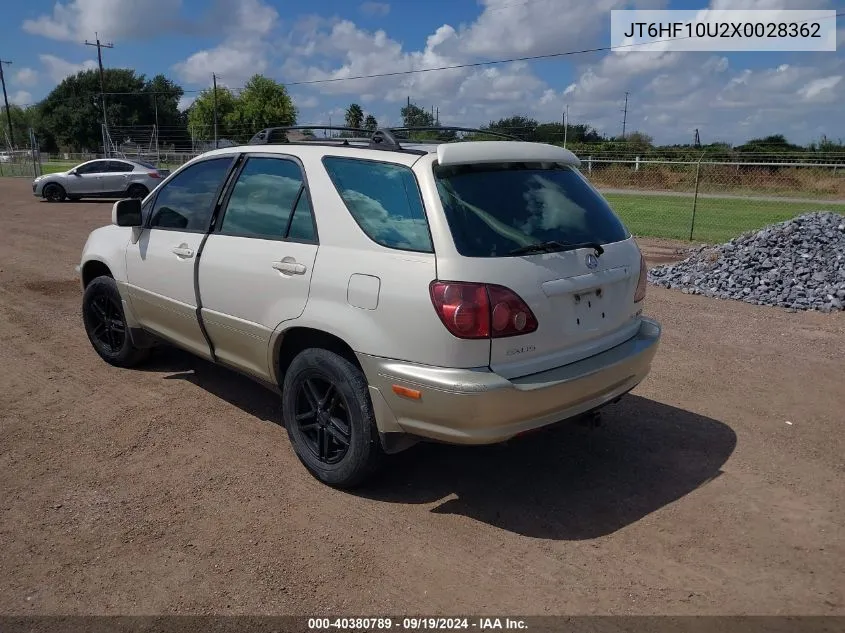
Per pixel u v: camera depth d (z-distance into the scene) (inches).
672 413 199.9
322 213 152.3
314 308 148.9
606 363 145.6
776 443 181.2
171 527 140.3
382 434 142.3
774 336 277.4
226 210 178.5
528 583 124.2
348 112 2326.5
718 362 245.0
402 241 137.2
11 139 2492.6
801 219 398.0
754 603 119.1
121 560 129.6
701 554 133.1
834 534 139.8
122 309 219.1
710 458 172.4
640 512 147.8
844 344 266.4
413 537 138.0
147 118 3688.5
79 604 117.6
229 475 161.5
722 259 388.2
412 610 116.9
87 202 940.6
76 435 181.0
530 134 1496.1
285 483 158.4
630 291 160.1
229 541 135.7
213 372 229.3
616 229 164.7
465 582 124.3
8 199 965.2
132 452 172.2
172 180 200.5
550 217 148.6
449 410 129.7
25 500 149.7
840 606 118.4
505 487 157.8
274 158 169.6
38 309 311.7
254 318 164.7
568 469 166.4
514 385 129.8
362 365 140.9
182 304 188.1
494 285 130.1
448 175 140.2
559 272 139.9
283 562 129.3
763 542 137.0
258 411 198.2
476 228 135.6
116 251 216.1
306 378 155.7
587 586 123.5
